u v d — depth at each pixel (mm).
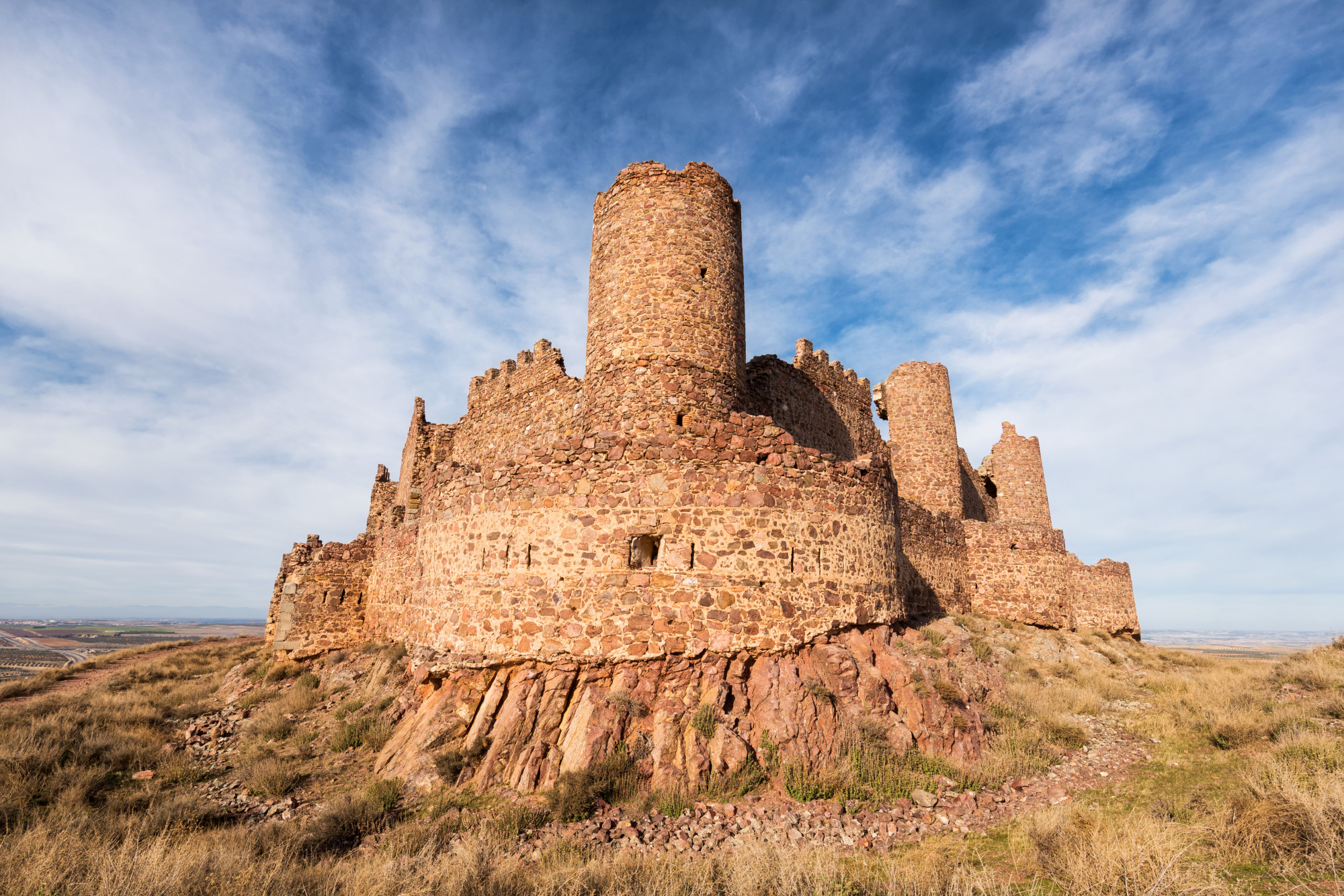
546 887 7309
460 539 15125
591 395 17781
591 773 10336
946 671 13836
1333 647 19469
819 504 13891
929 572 23312
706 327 17250
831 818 9773
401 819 10039
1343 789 7719
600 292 18141
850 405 28438
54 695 23703
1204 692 16328
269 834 9281
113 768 13305
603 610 12633
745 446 13656
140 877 7168
